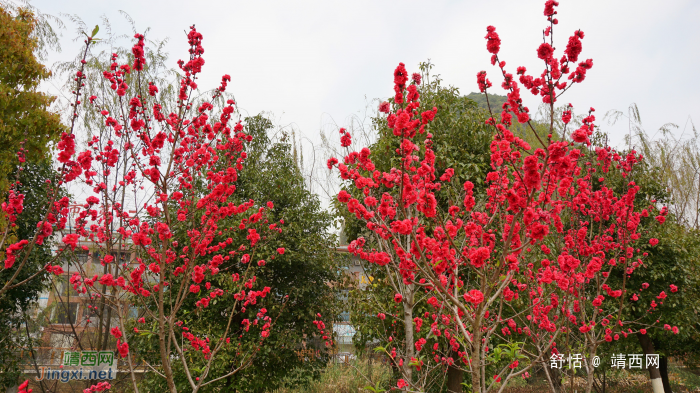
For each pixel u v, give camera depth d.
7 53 5.89
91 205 3.08
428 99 6.03
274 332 6.84
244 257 3.89
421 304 5.39
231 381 6.64
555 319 3.84
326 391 8.54
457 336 3.83
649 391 10.25
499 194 2.91
